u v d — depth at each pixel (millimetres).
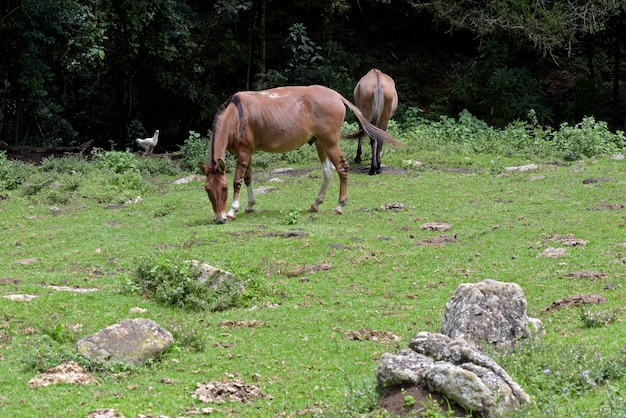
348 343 8117
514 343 7371
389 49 33094
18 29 21656
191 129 28641
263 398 6676
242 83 30578
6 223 14555
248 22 31516
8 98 23906
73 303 9156
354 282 10562
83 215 15141
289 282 10617
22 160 20141
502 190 15742
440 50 33375
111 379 6938
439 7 26953
